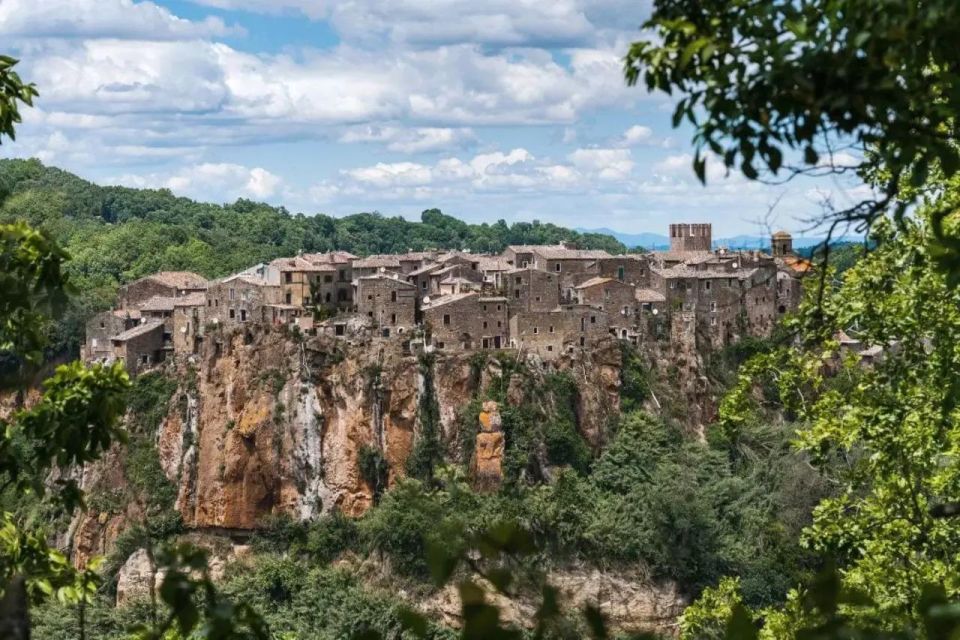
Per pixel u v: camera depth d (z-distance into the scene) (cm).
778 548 16288
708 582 16512
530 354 19575
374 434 18962
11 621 1614
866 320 5238
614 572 16662
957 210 4275
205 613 1853
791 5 2061
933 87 2450
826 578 1650
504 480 18238
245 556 18512
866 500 5347
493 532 1572
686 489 17225
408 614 1680
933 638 1559
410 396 18975
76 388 3123
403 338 19338
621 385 19988
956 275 2228
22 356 3288
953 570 4400
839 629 1591
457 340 19488
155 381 19850
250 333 19650
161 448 19262
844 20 1991
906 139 2016
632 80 2175
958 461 4803
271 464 18988
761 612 4641
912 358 5188
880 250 5181
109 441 3173
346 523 18425
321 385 19262
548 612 1548
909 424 5050
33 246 3303
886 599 4584
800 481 17012
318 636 15900
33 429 3114
